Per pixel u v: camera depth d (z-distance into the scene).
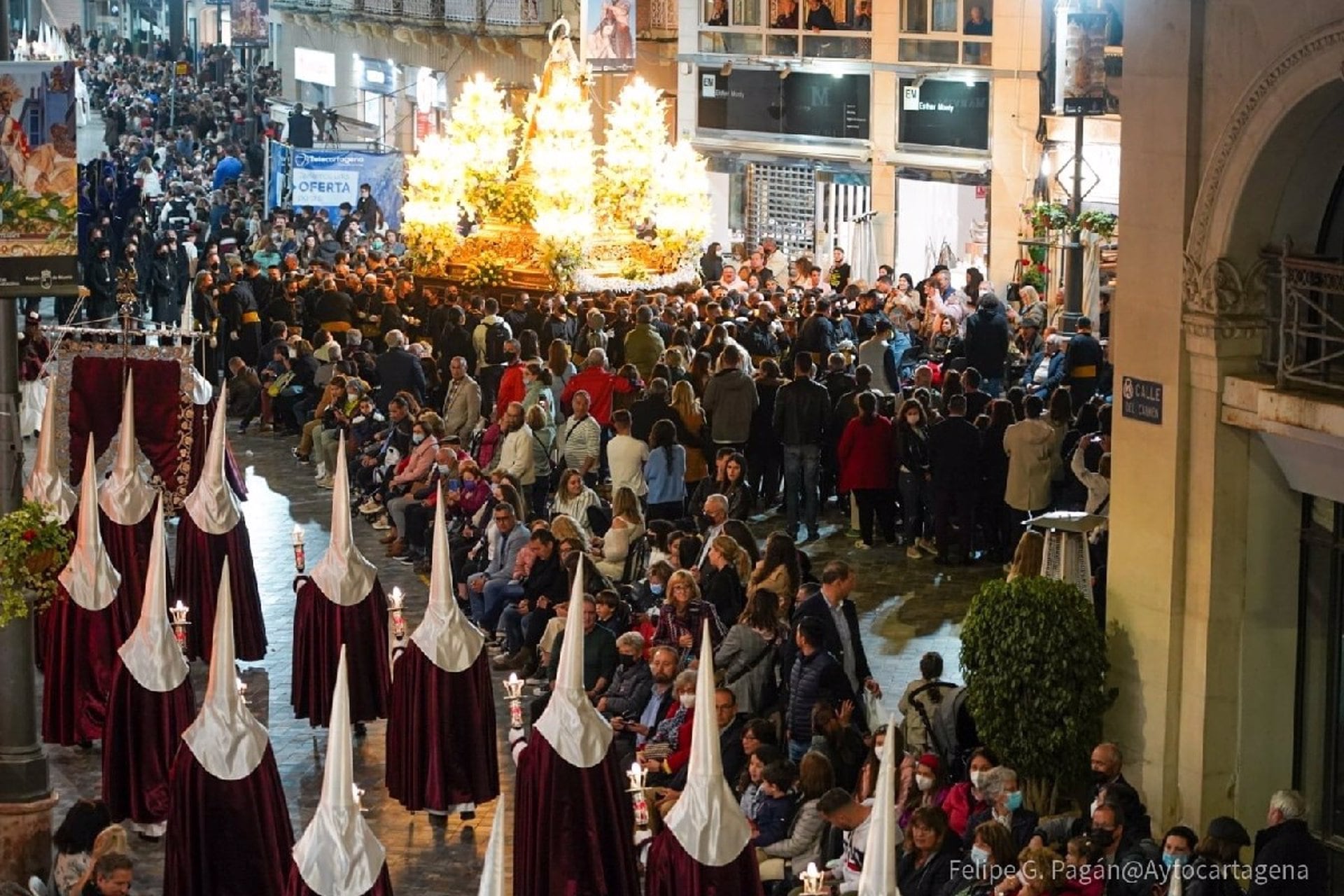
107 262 43.28
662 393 27.03
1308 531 17.00
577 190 37.25
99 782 20.25
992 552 26.14
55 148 16.98
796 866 15.97
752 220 47.16
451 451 26.31
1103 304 33.34
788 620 19.59
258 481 31.38
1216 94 16.50
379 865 14.52
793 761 17.67
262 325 37.59
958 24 42.34
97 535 20.97
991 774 15.62
